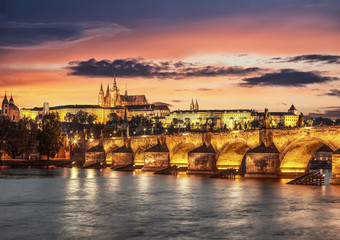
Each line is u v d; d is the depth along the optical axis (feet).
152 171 621.31
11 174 605.73
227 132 506.48
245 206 289.94
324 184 406.41
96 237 212.43
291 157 445.78
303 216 255.09
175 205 297.94
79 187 413.18
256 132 463.01
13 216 261.65
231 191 364.38
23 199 330.95
